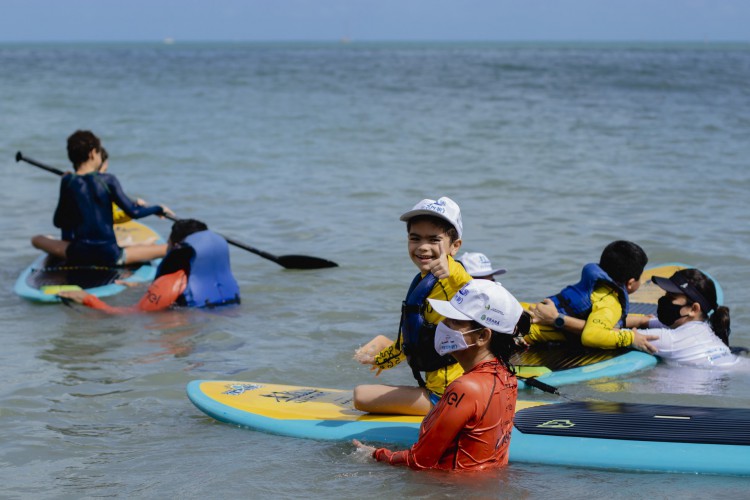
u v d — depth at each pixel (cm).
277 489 368
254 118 2023
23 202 1084
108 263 789
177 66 5153
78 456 414
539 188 1159
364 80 3562
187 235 684
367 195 1124
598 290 559
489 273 517
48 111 2130
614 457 386
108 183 773
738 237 872
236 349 582
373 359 434
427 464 372
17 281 740
